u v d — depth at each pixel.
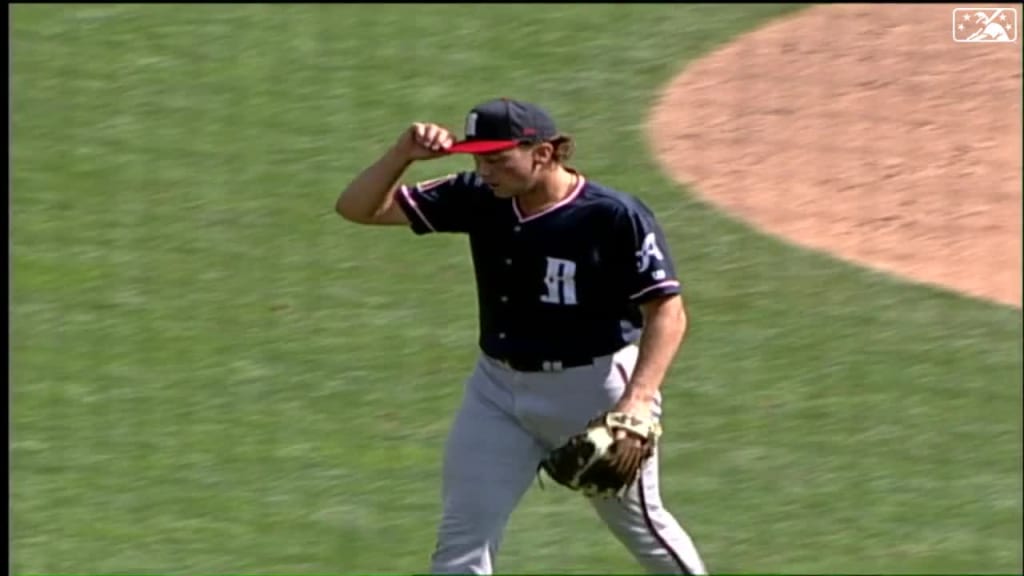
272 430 33.50
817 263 41.59
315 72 52.34
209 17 56.03
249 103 50.28
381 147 47.75
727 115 50.31
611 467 22.48
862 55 54.31
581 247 22.50
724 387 35.50
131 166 46.22
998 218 44.53
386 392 35.19
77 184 45.09
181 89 51.09
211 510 30.30
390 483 31.45
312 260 41.41
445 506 23.72
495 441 23.38
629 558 28.73
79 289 39.56
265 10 56.66
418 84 51.66
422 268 41.06
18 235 42.16
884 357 36.94
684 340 37.59
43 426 33.38
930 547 29.25
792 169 47.09
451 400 34.88
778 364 36.59
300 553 28.77
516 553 28.86
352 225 43.16
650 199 44.97
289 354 36.75
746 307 39.28
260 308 38.91
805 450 32.94
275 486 31.27
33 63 52.44
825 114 50.56
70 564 28.14
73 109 49.62
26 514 29.94
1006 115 50.78
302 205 44.22
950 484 31.66
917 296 39.97
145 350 36.81
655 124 49.66
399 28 55.47
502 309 23.05
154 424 33.62
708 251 42.16
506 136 22.03
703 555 28.92
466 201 23.12
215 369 36.03
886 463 32.47
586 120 49.78
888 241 43.06
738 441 33.28
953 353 37.22
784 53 54.34
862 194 45.81
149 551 28.72
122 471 31.70
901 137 49.31
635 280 22.52
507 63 53.19
